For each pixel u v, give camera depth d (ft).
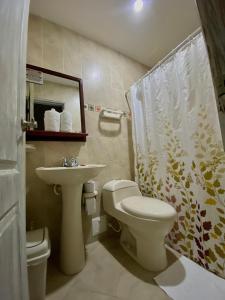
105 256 4.26
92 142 5.25
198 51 3.76
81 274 3.63
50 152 4.45
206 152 3.65
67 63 5.06
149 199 4.44
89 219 4.93
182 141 4.19
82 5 4.50
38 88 4.47
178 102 4.28
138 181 5.65
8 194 1.60
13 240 1.77
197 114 3.80
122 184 4.97
